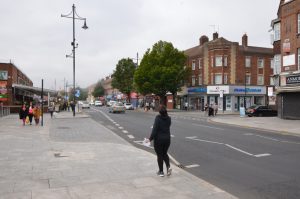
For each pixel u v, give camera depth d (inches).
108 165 342.6
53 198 230.1
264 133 735.1
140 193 243.3
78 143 512.1
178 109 2464.3
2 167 329.7
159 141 295.3
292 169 343.3
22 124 877.2
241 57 2091.5
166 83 2103.8
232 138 615.5
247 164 370.9
